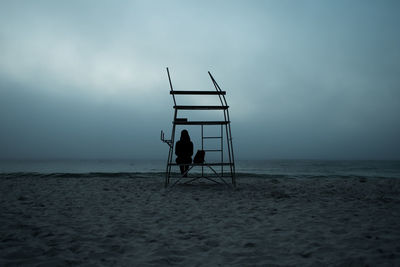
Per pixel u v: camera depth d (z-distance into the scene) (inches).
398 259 87.2
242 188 289.0
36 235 115.6
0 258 88.5
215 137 293.1
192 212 168.2
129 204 195.8
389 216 153.7
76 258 90.2
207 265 85.1
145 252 97.5
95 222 141.0
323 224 135.3
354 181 393.1
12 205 183.3
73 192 255.0
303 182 371.6
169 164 285.7
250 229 127.6
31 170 1123.9
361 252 94.0
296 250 97.8
